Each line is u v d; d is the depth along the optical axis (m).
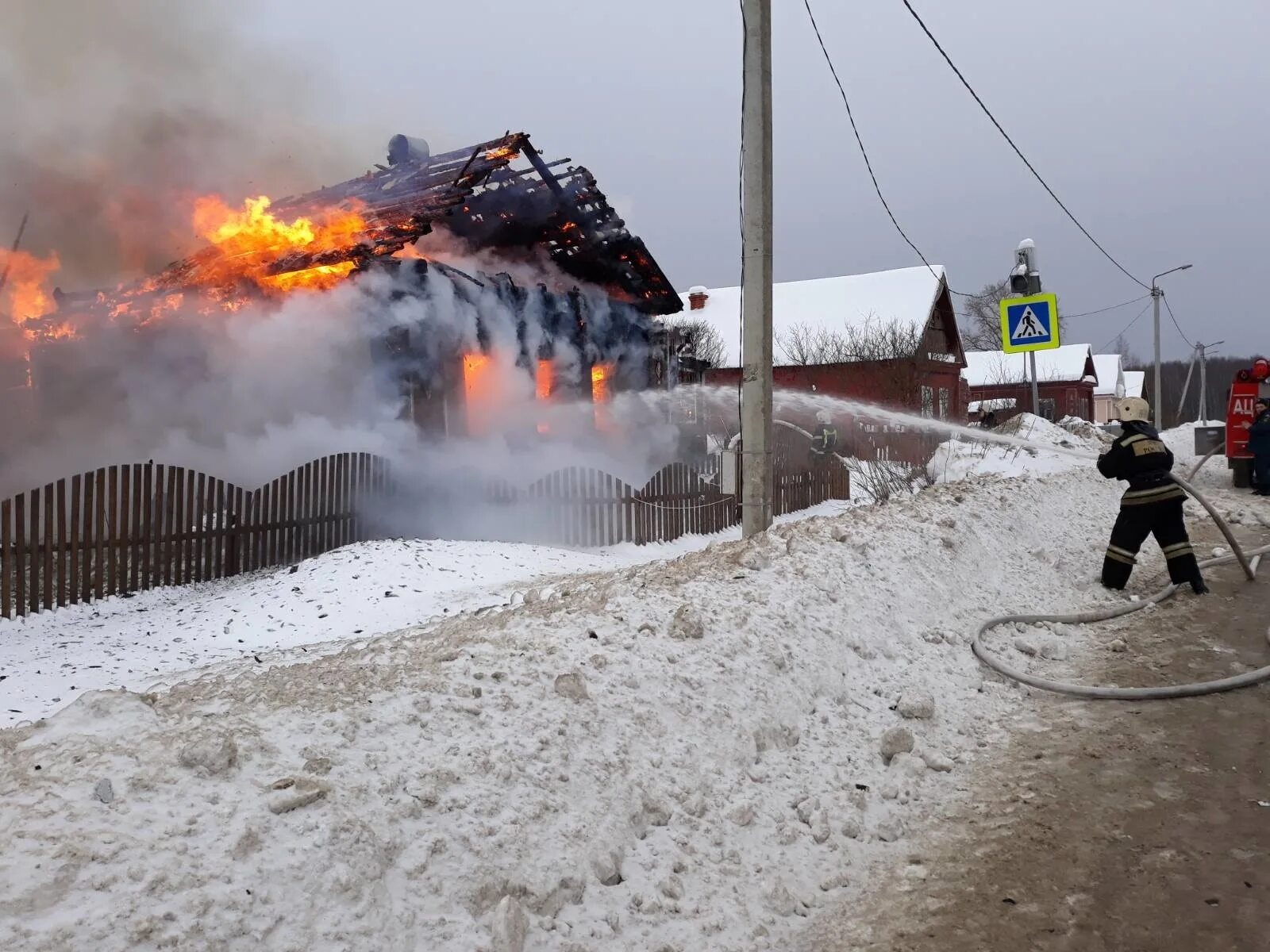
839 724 4.53
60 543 8.50
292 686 3.44
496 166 16.86
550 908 2.73
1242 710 4.93
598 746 3.43
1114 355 67.25
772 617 5.05
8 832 2.14
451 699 3.29
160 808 2.35
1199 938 2.97
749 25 8.48
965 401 38.00
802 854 3.53
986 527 8.69
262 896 2.22
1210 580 7.91
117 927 2.01
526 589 8.71
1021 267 14.09
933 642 5.86
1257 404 14.80
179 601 8.91
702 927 2.98
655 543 13.01
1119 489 13.52
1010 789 4.18
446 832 2.70
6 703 5.78
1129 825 3.76
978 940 3.02
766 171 8.48
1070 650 6.27
